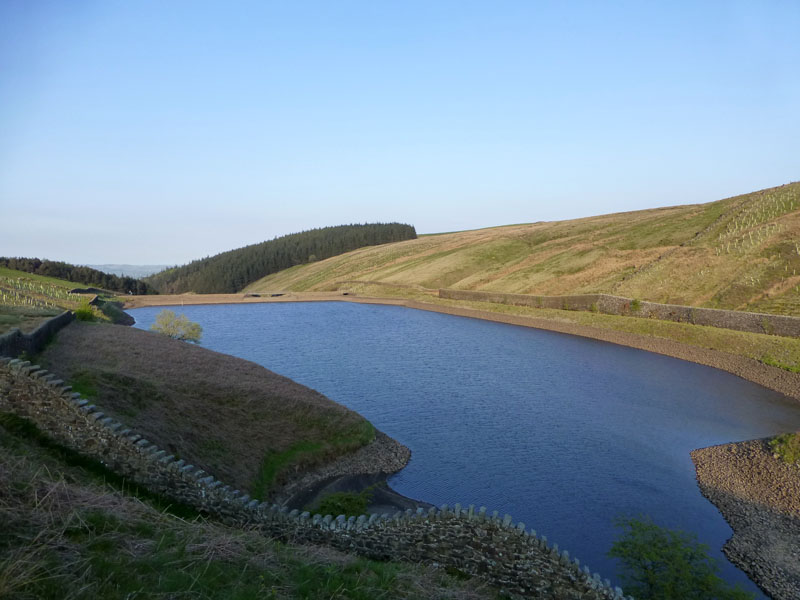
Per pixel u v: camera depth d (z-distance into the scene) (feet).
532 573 54.19
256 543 47.55
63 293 378.32
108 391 96.17
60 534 36.81
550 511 99.35
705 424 151.64
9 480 41.24
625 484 111.65
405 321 405.80
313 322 402.93
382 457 122.11
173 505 57.00
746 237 370.12
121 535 40.34
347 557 51.72
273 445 110.01
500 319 396.98
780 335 228.22
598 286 398.01
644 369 224.33
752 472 115.24
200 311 493.77
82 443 60.03
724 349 238.27
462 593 49.21
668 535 80.64
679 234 465.88
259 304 562.25
